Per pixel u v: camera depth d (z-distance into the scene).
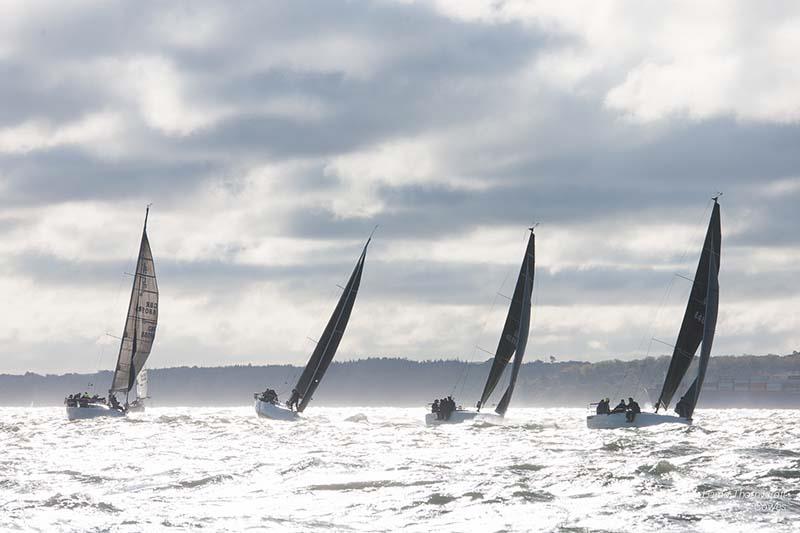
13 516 87.12
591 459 135.75
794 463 122.25
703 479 107.12
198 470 127.19
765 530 79.81
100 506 93.50
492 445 172.00
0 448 176.12
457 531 81.44
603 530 80.50
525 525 83.25
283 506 94.81
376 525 84.44
